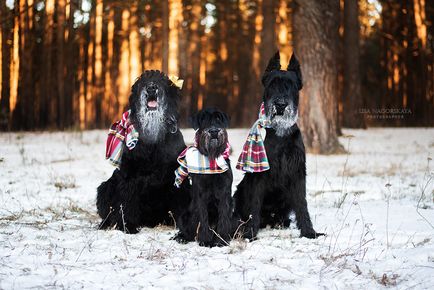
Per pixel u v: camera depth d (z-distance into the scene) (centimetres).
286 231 699
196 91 4559
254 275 491
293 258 549
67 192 985
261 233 688
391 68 3912
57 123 3011
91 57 3259
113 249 584
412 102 3838
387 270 503
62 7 2923
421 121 3666
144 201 710
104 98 3459
